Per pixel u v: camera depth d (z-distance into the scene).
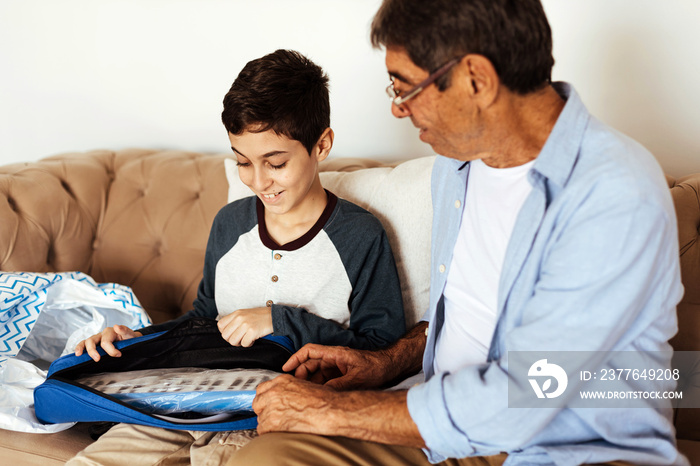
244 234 1.31
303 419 0.94
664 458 0.87
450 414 0.85
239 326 1.19
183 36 1.93
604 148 0.82
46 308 1.42
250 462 0.90
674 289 0.85
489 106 0.83
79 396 1.08
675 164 1.49
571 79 1.53
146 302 1.69
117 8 1.99
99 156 1.86
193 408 1.09
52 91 2.17
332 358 1.11
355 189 1.42
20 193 1.62
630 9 1.44
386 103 1.73
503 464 0.91
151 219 1.69
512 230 0.92
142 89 2.03
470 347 1.01
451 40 0.79
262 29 1.83
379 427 0.90
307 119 1.12
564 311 0.80
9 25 2.15
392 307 1.26
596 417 0.86
